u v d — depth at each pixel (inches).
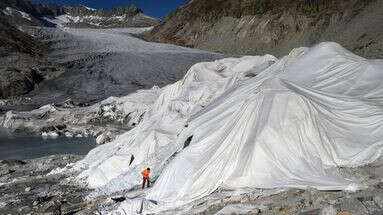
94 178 934.4
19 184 993.5
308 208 423.2
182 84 1290.6
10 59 3361.2
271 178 562.9
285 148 587.8
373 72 772.0
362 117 641.0
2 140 1760.6
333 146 589.9
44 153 1498.5
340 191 470.3
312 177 536.7
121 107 2087.8
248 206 472.1
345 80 781.3
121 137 1117.1
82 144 1660.9
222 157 623.2
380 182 463.2
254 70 1203.9
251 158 592.1
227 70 1331.2
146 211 604.4
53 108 2208.4
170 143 890.1
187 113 1037.8
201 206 547.5
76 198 842.8
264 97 657.6
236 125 652.7
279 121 611.5
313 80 805.9
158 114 1139.3
